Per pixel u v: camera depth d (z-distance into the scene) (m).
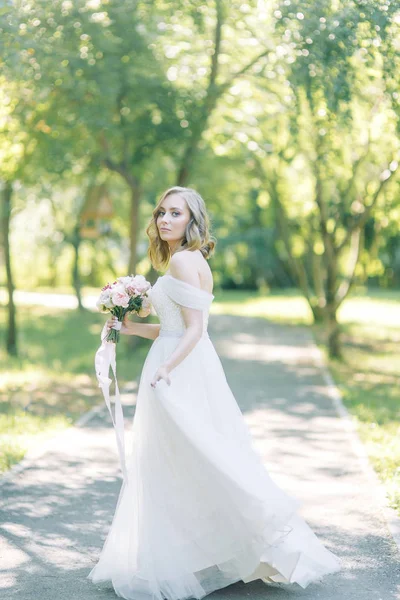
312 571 4.31
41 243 29.16
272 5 8.85
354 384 12.90
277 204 20.34
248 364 15.23
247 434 4.48
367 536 5.20
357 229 16.45
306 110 11.70
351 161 14.50
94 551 4.90
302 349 18.23
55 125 12.38
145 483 4.29
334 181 15.67
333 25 7.55
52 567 4.62
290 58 9.38
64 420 9.17
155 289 4.48
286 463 7.23
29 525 5.39
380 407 10.59
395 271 47.34
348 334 22.72
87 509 5.78
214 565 4.29
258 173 18.47
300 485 6.46
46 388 11.85
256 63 13.21
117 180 20.02
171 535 4.20
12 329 16.53
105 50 11.30
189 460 4.20
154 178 16.28
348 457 7.46
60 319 25.81
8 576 4.47
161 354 4.41
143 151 13.98
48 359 15.88
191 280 4.33
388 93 8.09
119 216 22.31
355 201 16.62
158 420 4.28
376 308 34.50
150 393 4.33
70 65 10.91
